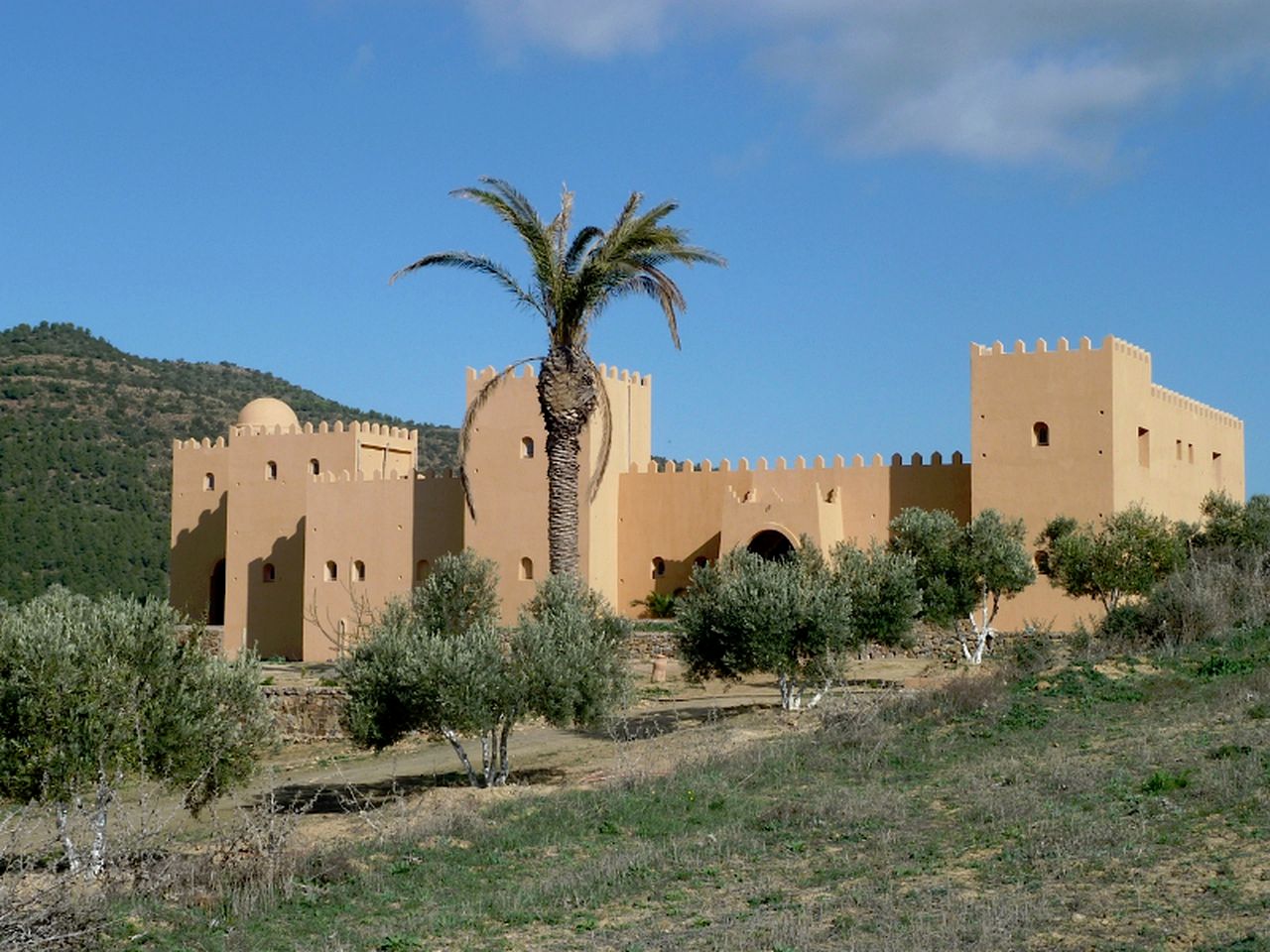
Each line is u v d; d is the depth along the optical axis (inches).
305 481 2260.1
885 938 509.7
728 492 1876.2
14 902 525.3
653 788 850.8
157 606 776.3
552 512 1459.2
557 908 599.5
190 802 759.7
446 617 1475.1
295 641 2239.2
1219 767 733.9
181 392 4808.1
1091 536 1592.0
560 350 1450.5
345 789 1055.0
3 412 4224.9
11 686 705.0
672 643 1648.6
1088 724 911.7
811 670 1179.9
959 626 1481.3
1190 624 1195.9
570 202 1437.0
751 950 511.2
